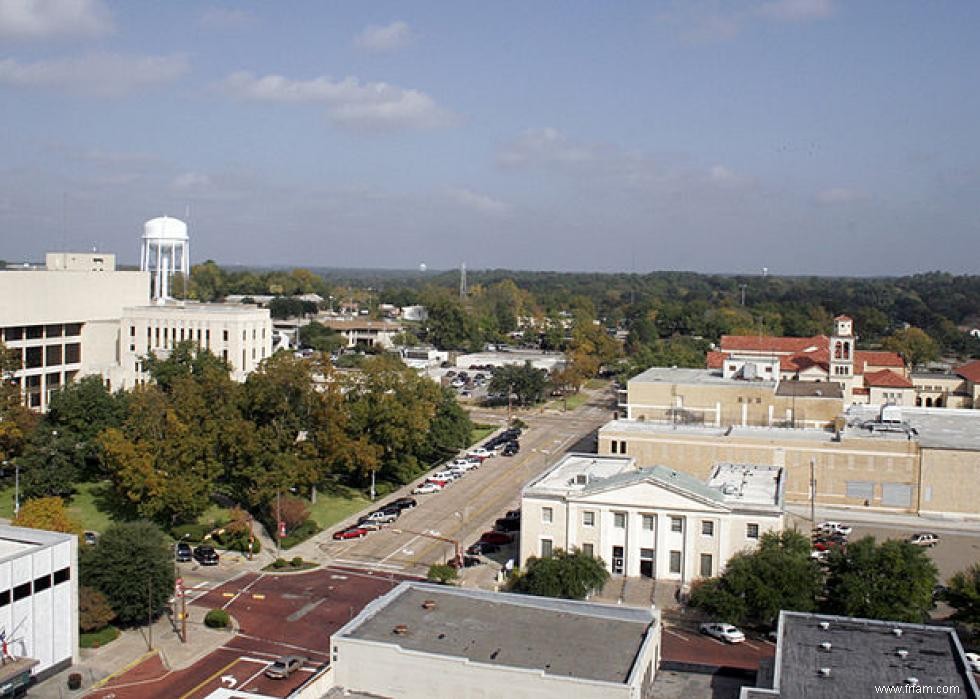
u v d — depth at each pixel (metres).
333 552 100.88
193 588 89.38
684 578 89.81
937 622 81.06
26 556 68.00
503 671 53.56
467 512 117.12
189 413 110.31
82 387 128.88
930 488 116.81
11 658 66.12
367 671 56.38
